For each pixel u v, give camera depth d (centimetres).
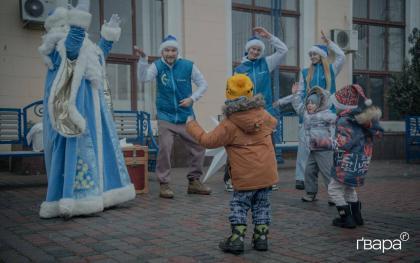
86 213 459
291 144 936
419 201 566
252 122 344
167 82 581
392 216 475
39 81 852
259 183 345
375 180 766
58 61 471
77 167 462
